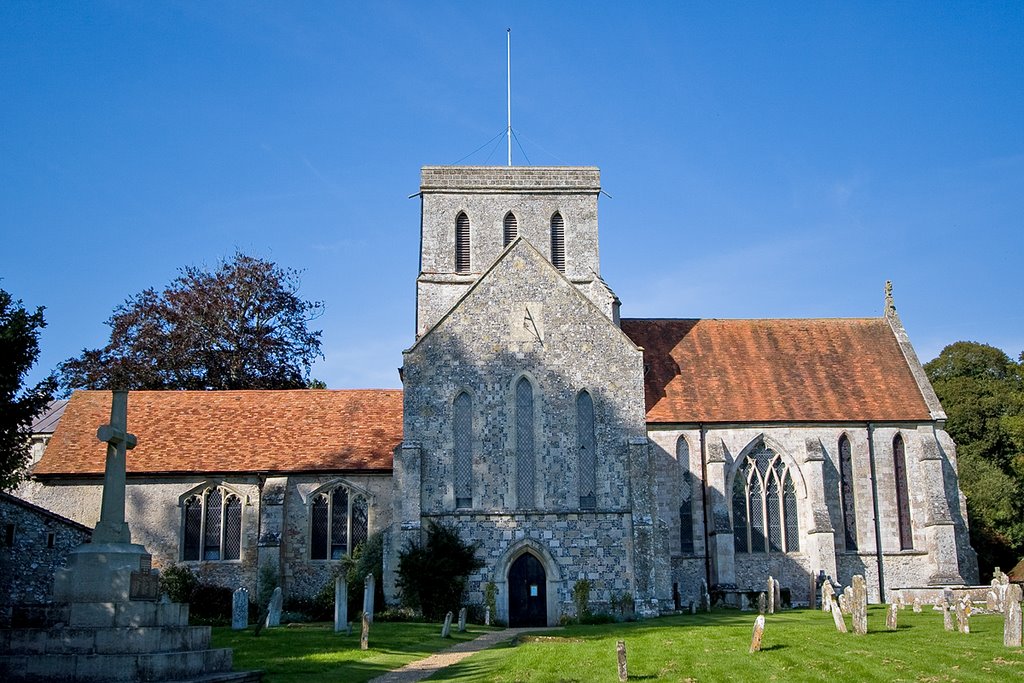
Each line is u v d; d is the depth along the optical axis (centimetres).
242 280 7881
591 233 6266
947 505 5706
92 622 2628
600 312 5422
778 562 5656
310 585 5409
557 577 5109
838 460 5803
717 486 5641
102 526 2741
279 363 7969
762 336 6384
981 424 7981
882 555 5709
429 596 4981
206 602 5238
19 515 4119
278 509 5409
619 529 5172
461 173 6278
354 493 5559
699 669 2733
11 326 3912
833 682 2442
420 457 5200
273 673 2830
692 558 5584
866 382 6084
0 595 3972
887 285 6544
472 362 5350
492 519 5166
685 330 6394
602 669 2806
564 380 5344
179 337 7512
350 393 6225
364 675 2861
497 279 5453
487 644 3834
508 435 5262
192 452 5650
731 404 5888
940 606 4584
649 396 5906
